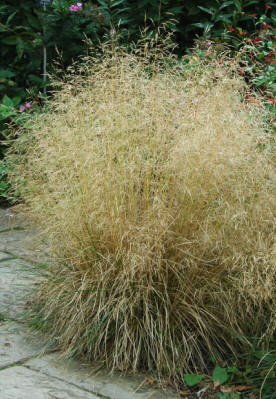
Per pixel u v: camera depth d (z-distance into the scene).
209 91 3.12
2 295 3.55
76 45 6.38
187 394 2.56
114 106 3.11
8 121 5.97
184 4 6.19
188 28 6.22
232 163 2.78
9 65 6.67
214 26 6.13
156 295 2.85
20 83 6.80
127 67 3.20
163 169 2.94
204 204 2.91
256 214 2.90
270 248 2.74
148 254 2.78
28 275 3.86
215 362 2.76
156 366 2.72
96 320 2.77
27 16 6.55
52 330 3.04
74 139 3.12
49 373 2.65
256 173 2.95
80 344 2.81
